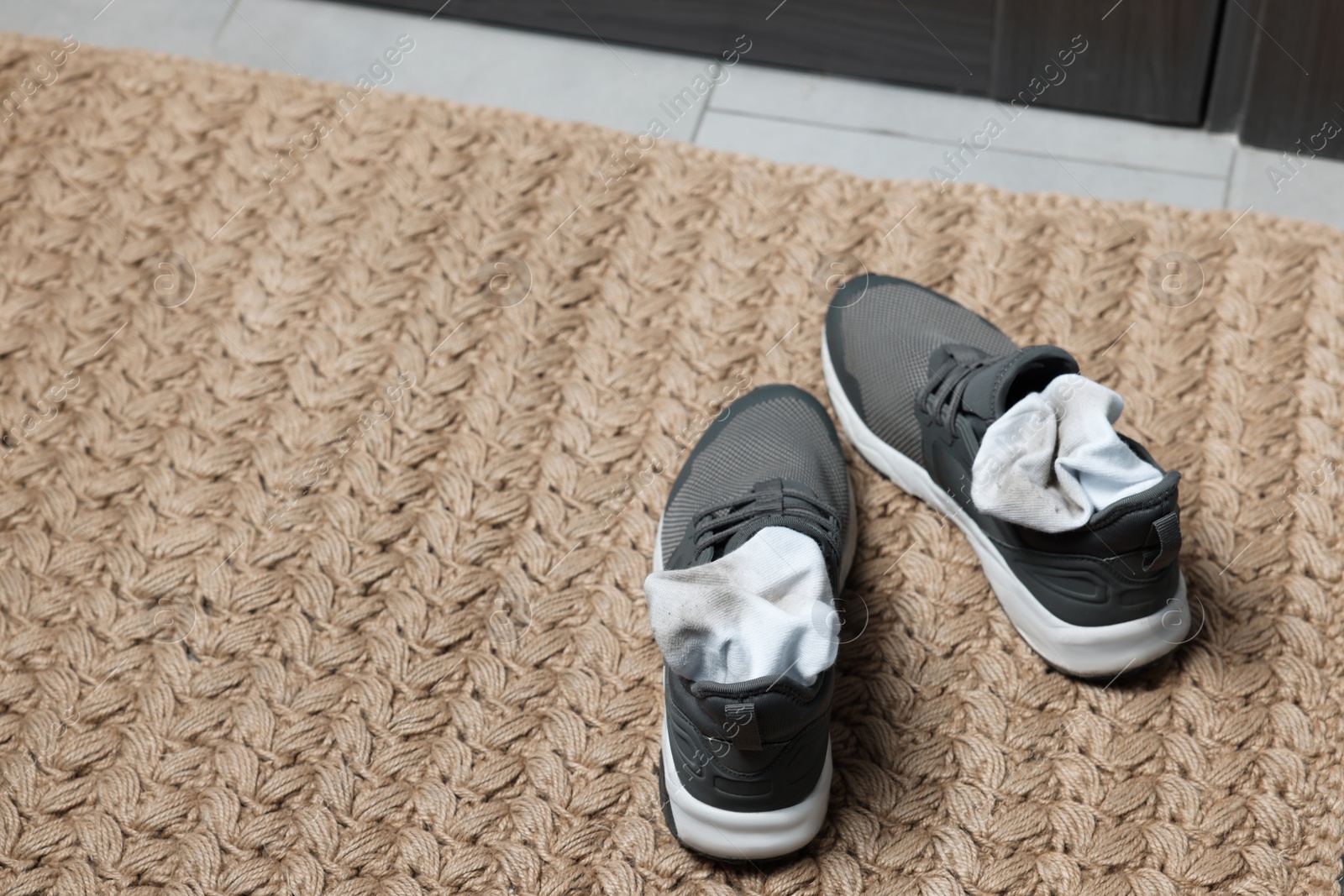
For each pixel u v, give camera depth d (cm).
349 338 106
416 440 100
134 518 96
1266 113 120
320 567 94
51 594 93
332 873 81
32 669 90
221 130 119
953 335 98
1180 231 110
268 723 87
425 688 89
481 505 97
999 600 92
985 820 83
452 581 93
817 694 73
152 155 117
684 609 71
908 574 94
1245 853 81
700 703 71
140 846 82
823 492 89
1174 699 87
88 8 137
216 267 110
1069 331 105
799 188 114
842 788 85
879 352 98
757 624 72
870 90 130
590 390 103
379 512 96
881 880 81
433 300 108
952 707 88
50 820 83
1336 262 108
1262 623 90
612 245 111
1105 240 110
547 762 86
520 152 117
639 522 96
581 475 99
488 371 104
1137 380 102
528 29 136
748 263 110
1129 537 77
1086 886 81
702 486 93
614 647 91
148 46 135
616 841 83
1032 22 120
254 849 82
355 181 115
